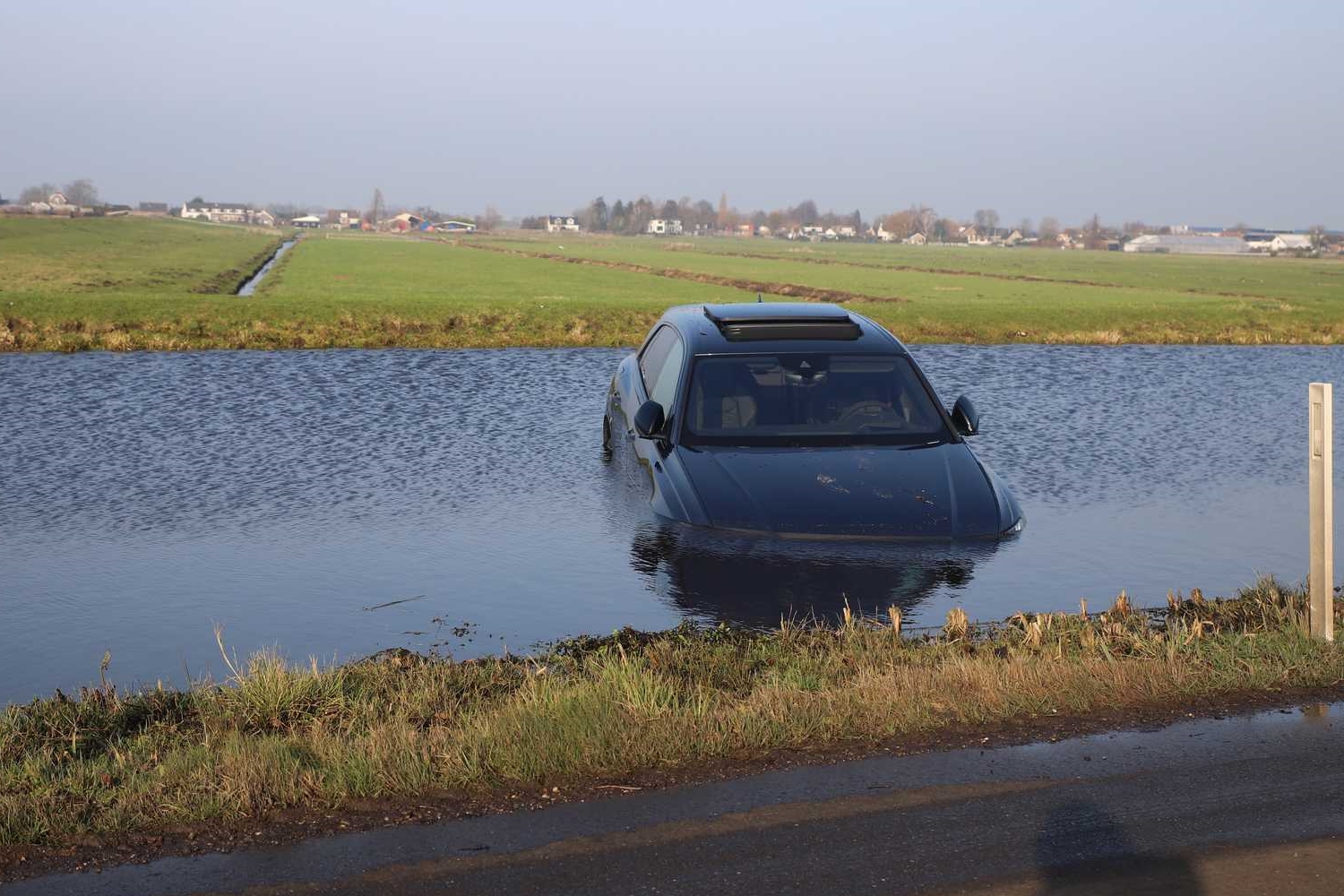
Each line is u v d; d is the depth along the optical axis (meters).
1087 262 140.50
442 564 7.16
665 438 7.98
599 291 50.44
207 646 5.77
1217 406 14.24
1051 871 3.33
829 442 7.75
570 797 3.85
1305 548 7.72
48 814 3.69
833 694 4.70
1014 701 4.67
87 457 10.32
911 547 6.83
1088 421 12.99
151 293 42.38
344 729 4.53
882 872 3.33
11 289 42.34
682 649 5.46
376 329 24.95
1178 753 4.21
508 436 11.61
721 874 3.31
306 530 7.95
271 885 3.28
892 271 85.38
